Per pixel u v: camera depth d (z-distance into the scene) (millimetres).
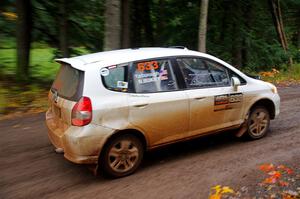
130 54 5781
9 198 5043
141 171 5801
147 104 5570
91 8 16547
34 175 5742
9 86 11750
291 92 12391
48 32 16266
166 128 5820
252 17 20031
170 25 20172
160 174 5652
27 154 6613
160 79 5812
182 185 5230
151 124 5656
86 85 5266
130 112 5445
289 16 25469
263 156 6160
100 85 5320
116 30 10797
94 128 5195
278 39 21562
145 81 5676
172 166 5949
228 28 19344
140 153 5715
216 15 19125
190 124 6066
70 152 5289
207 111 6211
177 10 19984
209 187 5105
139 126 5539
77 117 5184
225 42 19297
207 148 6715
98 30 17031
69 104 5336
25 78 13055
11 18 15977
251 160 6004
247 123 6824
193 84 6121
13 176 5711
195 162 6066
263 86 7004
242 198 4660
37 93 11422
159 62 5852
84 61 5570
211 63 6414
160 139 5840
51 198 5023
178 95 5879
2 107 9664
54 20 15867
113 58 5605
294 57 22344
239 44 19188
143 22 19703
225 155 6309
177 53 6105
